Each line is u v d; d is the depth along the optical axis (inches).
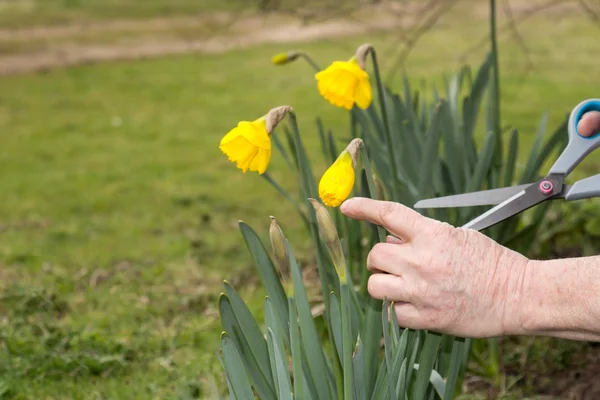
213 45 444.5
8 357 105.7
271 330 57.1
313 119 267.7
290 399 54.6
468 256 50.5
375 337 65.3
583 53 390.3
